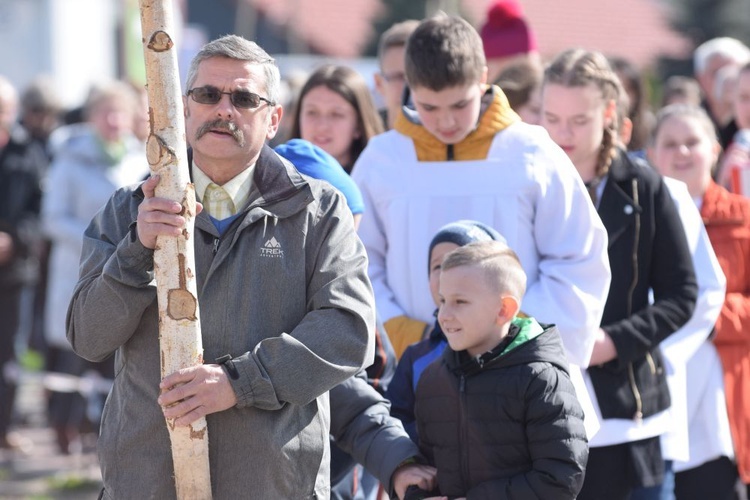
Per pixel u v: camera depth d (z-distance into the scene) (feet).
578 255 36.29
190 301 27.58
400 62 48.96
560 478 30.19
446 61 35.73
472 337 31.32
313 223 29.43
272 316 28.96
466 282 31.22
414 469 32.50
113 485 28.96
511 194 36.76
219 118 28.71
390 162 38.37
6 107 73.61
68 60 167.94
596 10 266.98
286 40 215.31
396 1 197.88
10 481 69.05
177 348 27.61
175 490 28.63
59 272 70.85
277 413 28.81
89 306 28.37
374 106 46.65
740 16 188.34
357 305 29.35
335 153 45.70
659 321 37.93
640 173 38.93
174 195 27.43
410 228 37.78
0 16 166.71
